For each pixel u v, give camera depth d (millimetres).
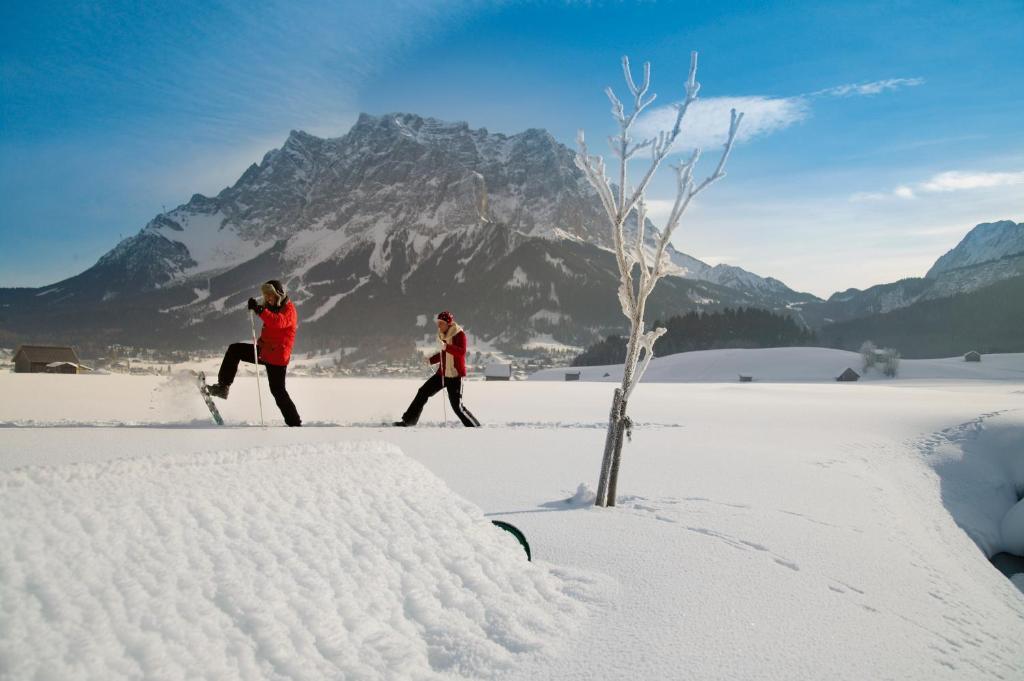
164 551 2516
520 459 8531
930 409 19719
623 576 4102
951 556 7723
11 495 2420
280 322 9844
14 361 68562
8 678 1816
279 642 2414
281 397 9977
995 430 14406
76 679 1905
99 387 20734
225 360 9891
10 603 2016
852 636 3631
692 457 9492
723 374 109188
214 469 3166
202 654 2211
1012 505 11906
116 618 2154
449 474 7418
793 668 3096
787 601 3953
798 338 198250
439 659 2777
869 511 7172
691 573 4227
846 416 17391
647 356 6258
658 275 6156
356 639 2645
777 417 17031
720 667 3000
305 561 2844
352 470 3678
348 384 33188
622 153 6105
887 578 4973
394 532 3348
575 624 3309
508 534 3947
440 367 11492
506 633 3039
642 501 6379
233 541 2748
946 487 11844
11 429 8492
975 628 4590
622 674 2846
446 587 3176
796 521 5984
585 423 13523
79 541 2361
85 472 2713
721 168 5922
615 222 6211
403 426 11188
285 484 3305
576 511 5844
